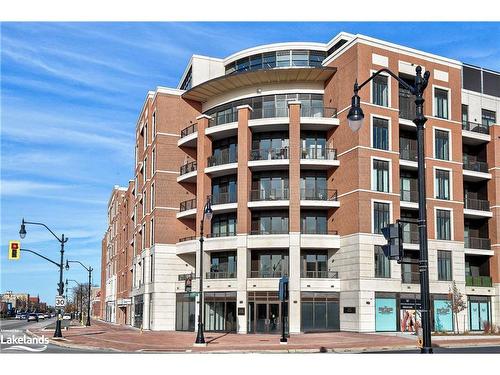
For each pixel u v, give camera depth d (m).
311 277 48.97
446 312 49.41
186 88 62.72
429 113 51.31
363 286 45.53
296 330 46.66
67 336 43.19
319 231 50.72
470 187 57.06
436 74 52.12
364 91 47.94
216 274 50.62
